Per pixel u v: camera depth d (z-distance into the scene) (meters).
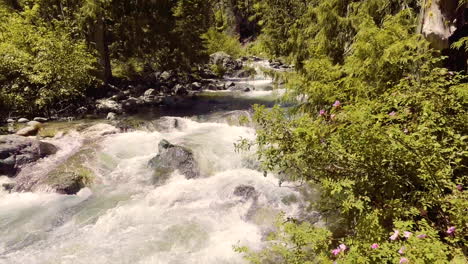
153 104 12.47
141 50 16.58
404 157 2.52
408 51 3.47
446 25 3.73
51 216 4.98
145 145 7.74
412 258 2.07
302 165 3.08
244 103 12.45
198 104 12.48
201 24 19.12
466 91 2.62
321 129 3.08
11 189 5.75
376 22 4.77
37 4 12.63
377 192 2.65
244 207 5.08
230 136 8.24
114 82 15.39
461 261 2.03
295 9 7.58
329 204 3.53
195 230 4.51
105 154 7.17
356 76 4.03
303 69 5.68
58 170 6.21
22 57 10.09
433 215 2.60
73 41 11.92
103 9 13.00
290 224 2.94
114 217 4.91
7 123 9.10
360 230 2.53
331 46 5.30
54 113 10.47
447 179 2.49
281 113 3.31
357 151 2.63
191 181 6.09
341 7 5.32
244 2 36.47
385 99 3.10
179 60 17.44
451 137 2.68
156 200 5.43
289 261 2.79
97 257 3.97
